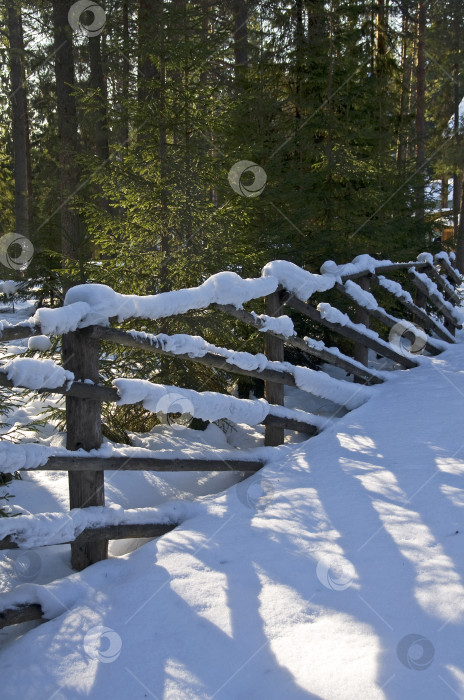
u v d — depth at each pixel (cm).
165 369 545
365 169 834
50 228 997
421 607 230
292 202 789
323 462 395
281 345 471
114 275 561
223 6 1145
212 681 207
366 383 586
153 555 293
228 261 578
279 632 227
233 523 320
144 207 567
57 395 586
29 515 273
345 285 572
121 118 570
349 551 277
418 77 1777
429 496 325
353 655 209
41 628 244
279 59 928
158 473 406
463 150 2148
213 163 576
